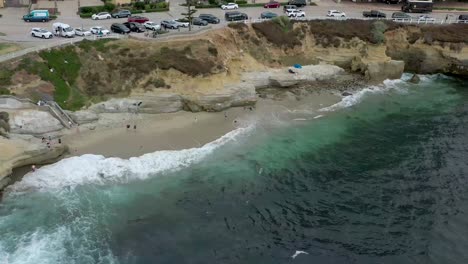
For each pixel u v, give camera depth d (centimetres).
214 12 9950
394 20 9662
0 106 6188
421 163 6322
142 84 7156
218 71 7450
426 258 4656
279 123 7156
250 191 5662
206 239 4903
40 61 6850
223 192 5616
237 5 10369
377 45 9156
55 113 6378
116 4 9944
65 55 7144
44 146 5778
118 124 6694
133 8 9869
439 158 6456
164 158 6069
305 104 7806
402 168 6206
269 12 9844
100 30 8012
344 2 11681
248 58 8419
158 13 9769
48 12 8831
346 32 9212
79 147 6106
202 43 7762
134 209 5262
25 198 5303
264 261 4634
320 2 11544
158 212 5244
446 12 10938
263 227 5097
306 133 6962
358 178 5978
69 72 7000
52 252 4628
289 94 8069
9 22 8619
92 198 5375
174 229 5019
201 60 7506
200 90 7212
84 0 10325
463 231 5034
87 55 7281
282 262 4628
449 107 8081
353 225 5141
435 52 9356
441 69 9481
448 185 5847
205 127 6838
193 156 6181
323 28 9244
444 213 5322
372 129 7212
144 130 6612
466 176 6038
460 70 9350
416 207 5428
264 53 8644
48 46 7106
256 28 8812
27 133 6106
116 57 7356
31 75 6662
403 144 6819
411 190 5741
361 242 4891
